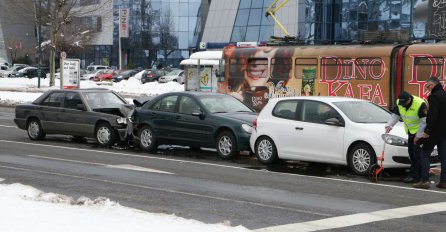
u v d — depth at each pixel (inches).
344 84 926.4
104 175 553.0
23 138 861.2
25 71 3161.9
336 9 2854.3
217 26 3120.1
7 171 569.3
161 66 3730.3
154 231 308.3
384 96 884.6
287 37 1064.2
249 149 663.8
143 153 725.9
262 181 531.2
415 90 849.5
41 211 355.6
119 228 312.3
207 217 384.2
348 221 375.9
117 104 810.2
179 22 3713.1
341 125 574.2
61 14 2177.7
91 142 828.0
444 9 1051.9
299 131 603.5
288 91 989.8
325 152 584.4
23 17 2249.0
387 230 353.1
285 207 418.3
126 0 3759.8
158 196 455.5
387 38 912.3
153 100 748.0
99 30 3152.1
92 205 387.5
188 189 486.3
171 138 716.7
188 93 721.0
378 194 471.8
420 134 502.9
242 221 373.4
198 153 729.6
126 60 3784.5
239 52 1056.8
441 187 502.9
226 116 678.5
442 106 490.3
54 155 690.2
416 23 2581.2
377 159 546.6
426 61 839.7
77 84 1649.9
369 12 2743.6
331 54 941.2
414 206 424.5
